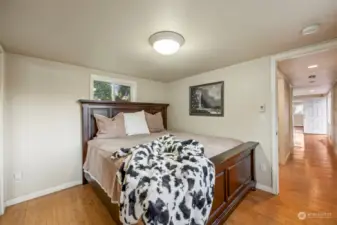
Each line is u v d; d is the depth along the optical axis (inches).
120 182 56.2
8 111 84.8
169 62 103.3
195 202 50.2
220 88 116.3
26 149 90.1
